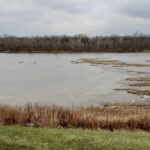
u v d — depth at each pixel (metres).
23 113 14.93
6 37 151.88
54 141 10.23
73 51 126.62
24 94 32.44
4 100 28.83
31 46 133.75
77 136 10.95
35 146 9.71
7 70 57.94
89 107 24.14
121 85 38.22
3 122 13.90
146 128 14.82
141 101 28.12
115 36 157.50
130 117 15.61
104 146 9.95
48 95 31.83
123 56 95.94
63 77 47.12
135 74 49.62
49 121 14.20
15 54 113.19
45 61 79.62
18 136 10.59
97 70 56.78
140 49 128.88
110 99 29.36
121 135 12.12
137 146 10.19
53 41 137.38
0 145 9.63
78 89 35.78
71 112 15.76
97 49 128.62
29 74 51.25
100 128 14.23
